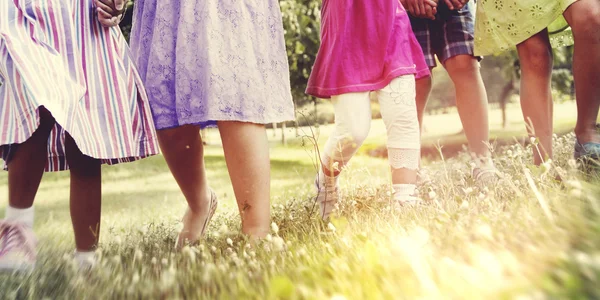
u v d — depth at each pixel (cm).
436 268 130
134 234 325
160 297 165
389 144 313
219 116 249
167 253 239
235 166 254
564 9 317
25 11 230
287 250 201
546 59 343
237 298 148
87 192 254
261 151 256
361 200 316
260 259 204
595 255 114
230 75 253
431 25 387
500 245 140
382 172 657
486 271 116
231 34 256
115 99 251
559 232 138
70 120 223
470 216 189
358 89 313
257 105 255
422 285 122
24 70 217
